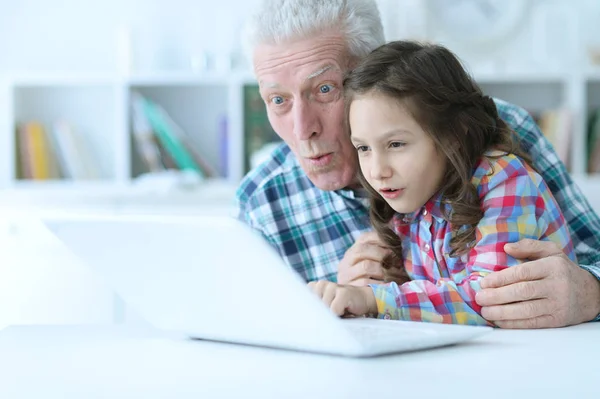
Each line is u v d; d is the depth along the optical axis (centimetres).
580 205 169
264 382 83
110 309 286
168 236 104
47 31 398
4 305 301
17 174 379
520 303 123
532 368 88
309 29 158
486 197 137
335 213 182
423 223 148
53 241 309
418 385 81
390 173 138
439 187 143
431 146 138
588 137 383
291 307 97
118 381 85
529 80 383
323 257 185
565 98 389
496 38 398
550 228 142
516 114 175
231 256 100
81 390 81
